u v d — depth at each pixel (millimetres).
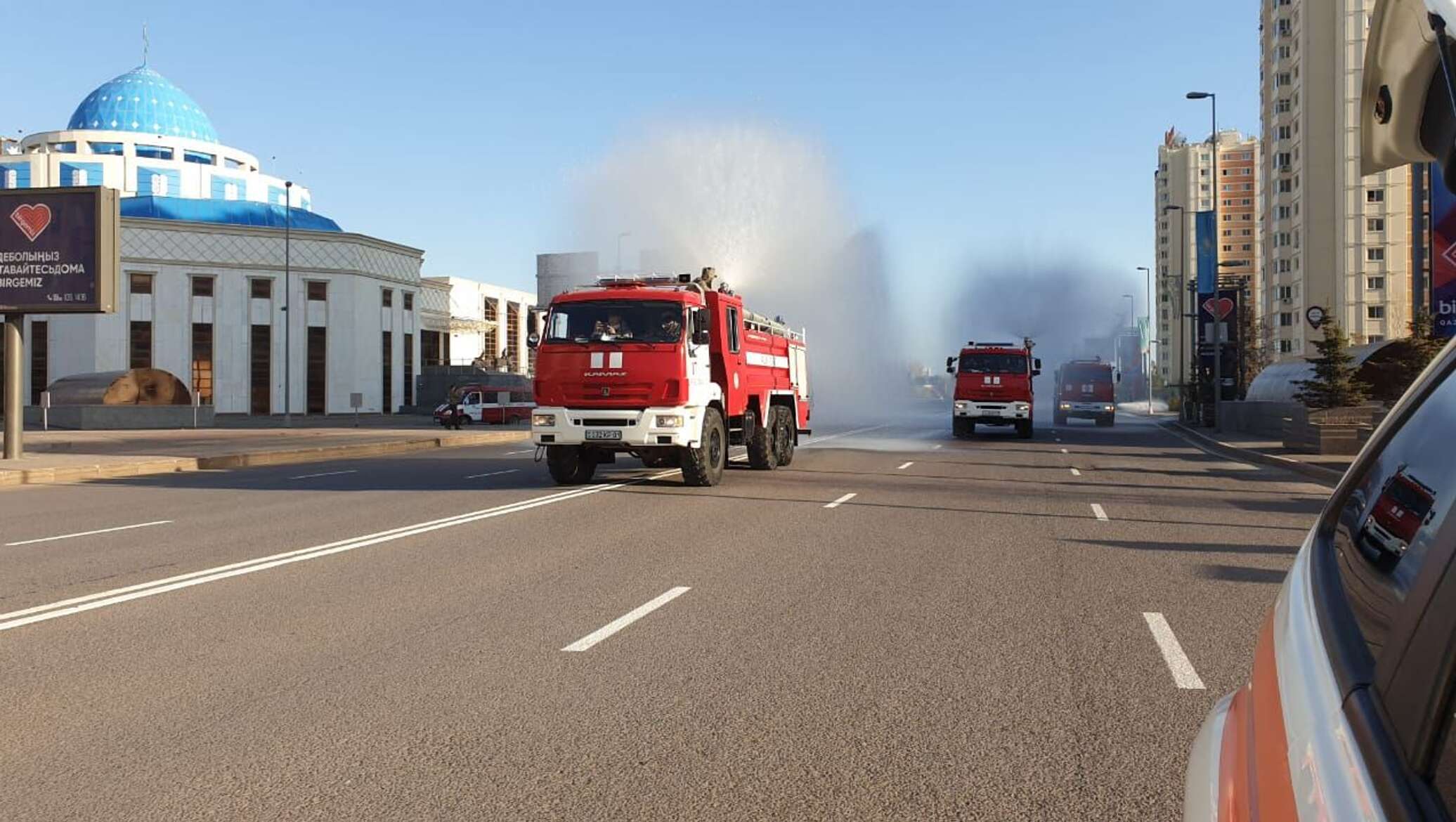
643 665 6418
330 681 6023
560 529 12781
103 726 5207
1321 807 1358
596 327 17312
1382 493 1911
